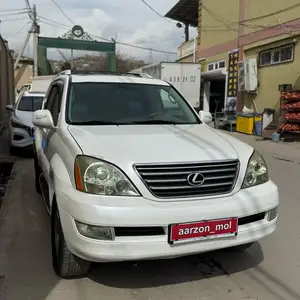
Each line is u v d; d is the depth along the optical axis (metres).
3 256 3.97
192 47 27.14
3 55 21.00
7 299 3.15
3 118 20.25
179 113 4.62
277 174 8.27
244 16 18.89
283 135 14.94
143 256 2.95
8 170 8.85
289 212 5.49
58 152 3.63
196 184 3.10
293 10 15.10
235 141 3.77
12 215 5.29
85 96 4.38
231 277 3.57
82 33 34.53
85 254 2.98
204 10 23.75
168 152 3.18
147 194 2.98
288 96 14.29
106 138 3.46
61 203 3.15
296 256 4.03
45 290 3.30
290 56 15.38
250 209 3.22
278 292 3.31
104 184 2.98
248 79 17.88
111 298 3.19
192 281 3.49
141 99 4.54
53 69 38.97
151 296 3.23
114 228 2.92
